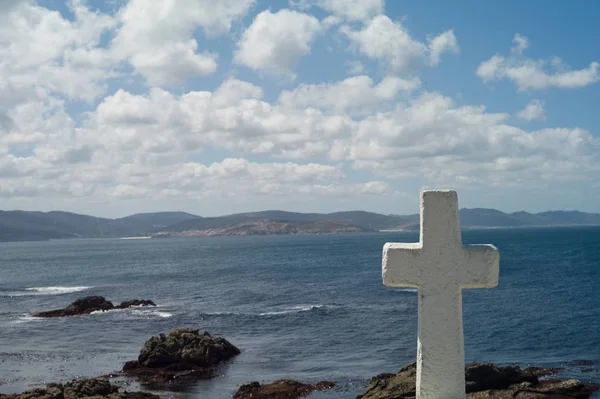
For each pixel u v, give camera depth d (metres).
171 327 48.50
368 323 46.78
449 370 7.29
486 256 7.18
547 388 25.72
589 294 60.56
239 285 81.12
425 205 7.26
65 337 44.84
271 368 33.62
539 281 73.94
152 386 30.70
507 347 37.00
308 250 185.62
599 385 26.84
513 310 50.91
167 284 87.06
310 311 54.16
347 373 31.86
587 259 110.88
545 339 38.94
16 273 120.12
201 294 72.06
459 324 7.27
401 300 59.91
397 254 7.32
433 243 7.24
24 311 61.53
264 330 45.69
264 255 164.50
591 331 41.00
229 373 32.81
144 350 35.09
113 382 31.56
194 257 165.62
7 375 33.00
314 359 35.50
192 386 30.52
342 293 67.75
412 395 24.66
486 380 26.22
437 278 7.26
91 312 57.50
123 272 115.25
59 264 147.88
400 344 38.81
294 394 28.23
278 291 72.06
